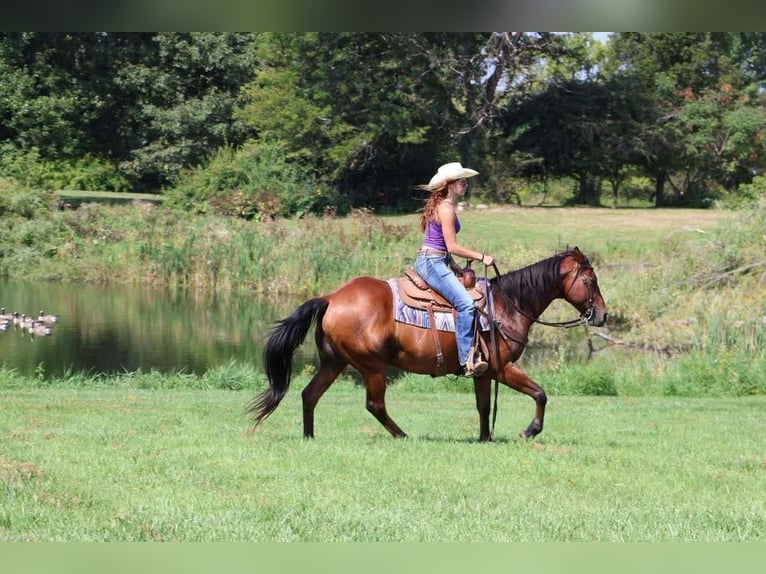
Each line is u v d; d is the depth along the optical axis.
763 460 9.97
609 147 53.00
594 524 7.04
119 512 6.93
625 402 16.42
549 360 22.27
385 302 9.92
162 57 53.16
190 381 18.12
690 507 7.61
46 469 8.12
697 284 25.25
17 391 15.88
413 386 18.25
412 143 50.22
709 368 19.05
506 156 52.53
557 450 9.84
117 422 11.62
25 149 49.56
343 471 8.40
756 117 53.88
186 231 38.88
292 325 9.91
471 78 49.53
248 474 8.16
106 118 53.94
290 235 37.41
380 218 45.62
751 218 26.62
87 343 23.72
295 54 48.41
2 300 30.88
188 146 52.69
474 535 6.73
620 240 38.22
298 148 48.94
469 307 9.84
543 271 10.39
